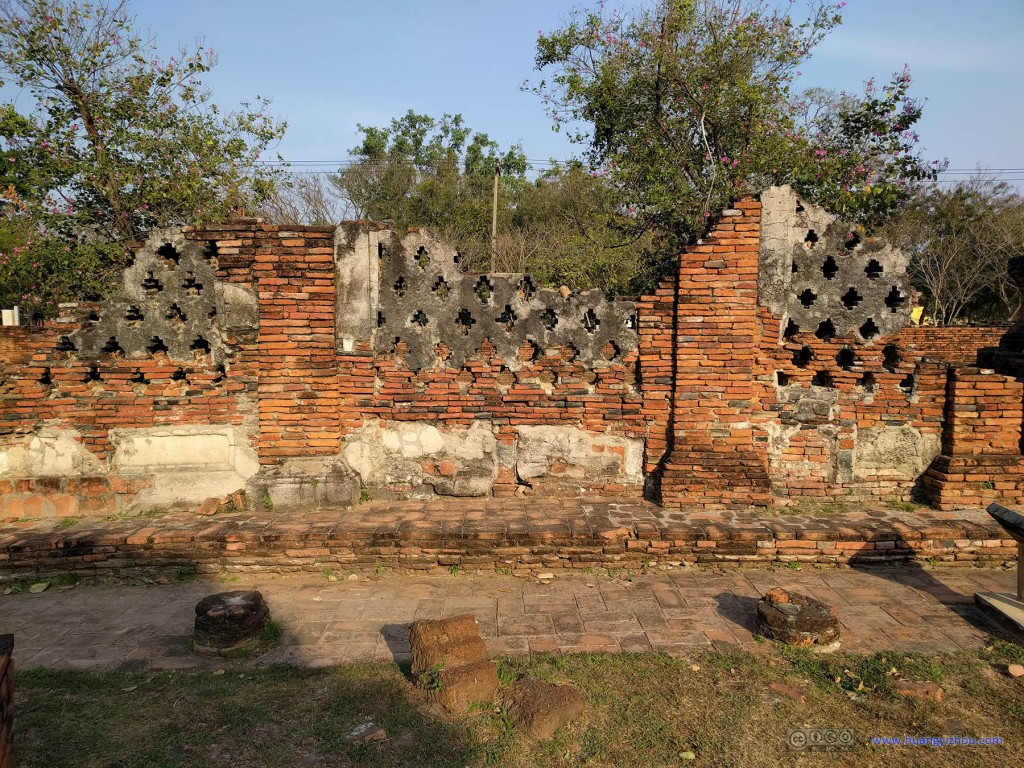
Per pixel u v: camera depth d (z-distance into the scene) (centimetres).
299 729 404
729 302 714
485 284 754
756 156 1216
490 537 641
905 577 629
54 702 434
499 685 437
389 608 573
